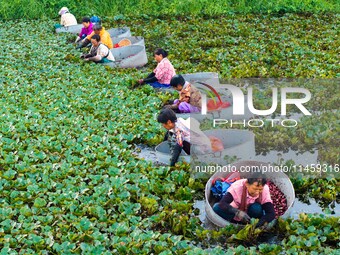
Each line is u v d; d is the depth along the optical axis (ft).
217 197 25.17
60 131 32.53
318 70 42.98
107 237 23.08
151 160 30.01
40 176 27.71
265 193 23.50
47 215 24.21
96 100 37.27
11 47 50.67
